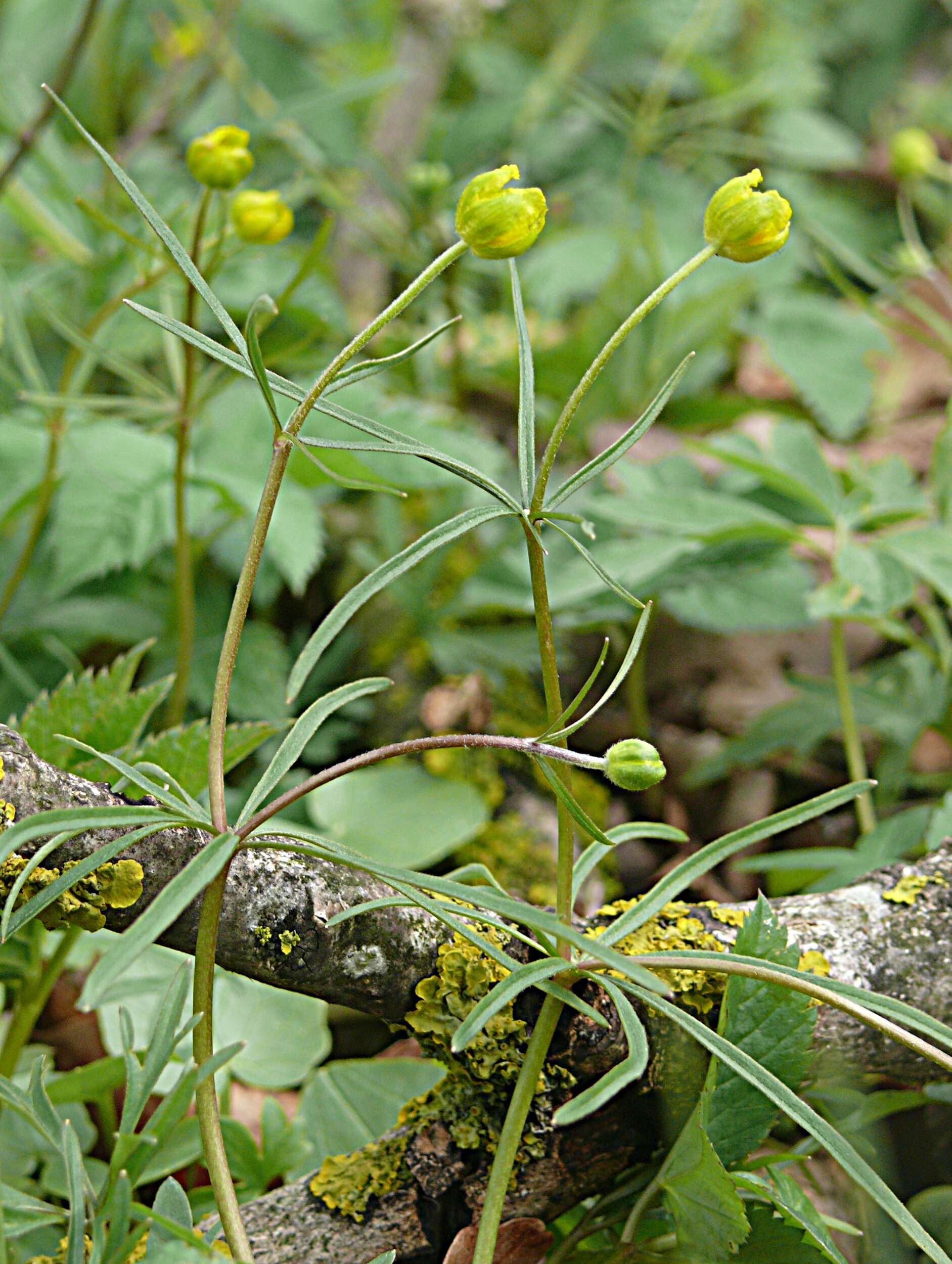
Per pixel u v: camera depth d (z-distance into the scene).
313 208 1.06
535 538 0.46
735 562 0.74
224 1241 0.48
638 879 0.66
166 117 1.00
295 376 0.81
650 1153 0.49
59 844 0.45
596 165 1.19
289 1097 0.55
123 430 0.69
